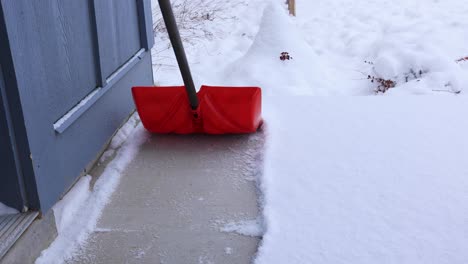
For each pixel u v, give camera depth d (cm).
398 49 543
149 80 345
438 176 219
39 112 181
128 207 208
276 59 471
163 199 213
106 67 257
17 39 166
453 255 167
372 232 180
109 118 264
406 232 180
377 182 215
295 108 309
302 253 169
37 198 179
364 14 745
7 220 173
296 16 760
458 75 435
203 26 694
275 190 210
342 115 295
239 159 247
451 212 191
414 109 300
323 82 477
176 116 267
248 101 257
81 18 226
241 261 171
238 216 198
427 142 254
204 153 255
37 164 178
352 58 597
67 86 210
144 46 329
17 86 165
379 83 495
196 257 174
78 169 220
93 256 177
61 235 189
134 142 269
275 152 248
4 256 160
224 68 523
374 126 277
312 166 231
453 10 726
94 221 197
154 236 187
